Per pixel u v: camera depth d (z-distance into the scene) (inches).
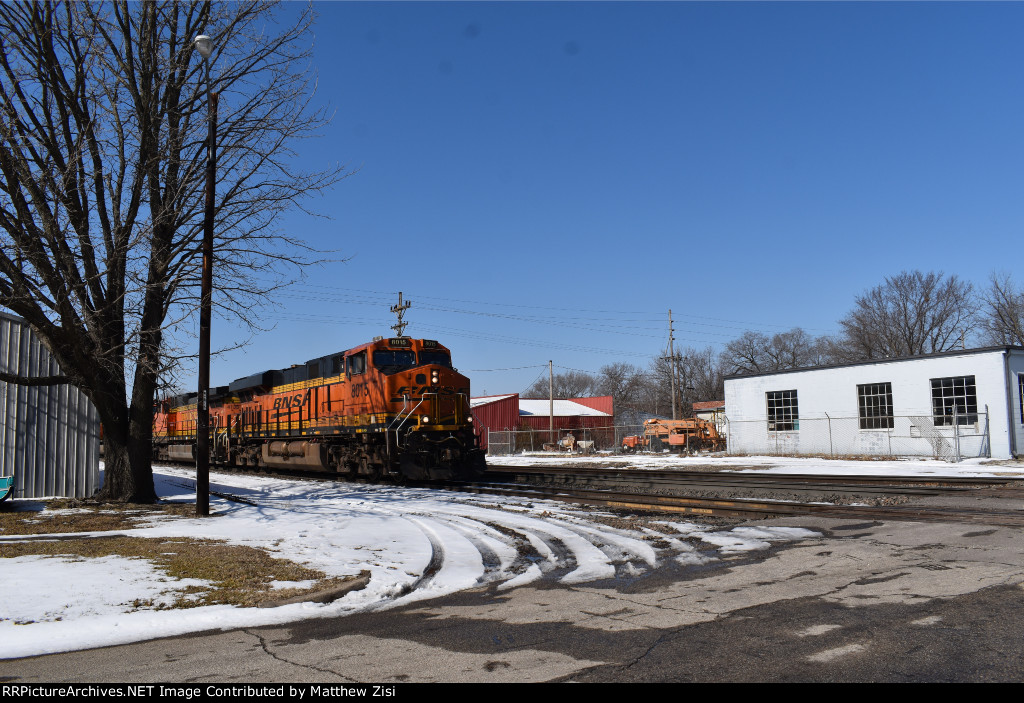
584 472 969.5
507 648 223.3
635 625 243.0
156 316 650.2
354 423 866.1
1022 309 2246.6
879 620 234.5
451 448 824.9
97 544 416.5
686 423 1577.3
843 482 743.1
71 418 695.7
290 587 314.0
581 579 326.3
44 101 600.4
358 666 211.3
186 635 254.7
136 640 249.4
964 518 431.2
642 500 600.1
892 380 1172.5
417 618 268.2
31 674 213.2
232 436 1218.0
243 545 415.8
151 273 643.5
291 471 1112.8
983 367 1057.5
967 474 808.3
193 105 657.6
